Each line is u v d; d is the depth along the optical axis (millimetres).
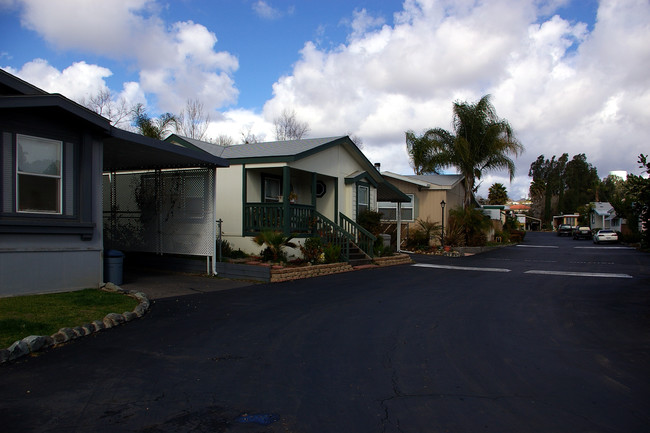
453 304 9570
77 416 3998
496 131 28656
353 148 18547
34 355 5645
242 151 16594
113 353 5801
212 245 12430
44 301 7785
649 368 5516
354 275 14039
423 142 30266
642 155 24375
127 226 14242
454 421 4016
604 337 6988
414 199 28188
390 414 4145
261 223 14703
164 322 7465
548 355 6023
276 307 8836
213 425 3873
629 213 38312
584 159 88312
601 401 4480
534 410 4258
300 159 15133
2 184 7957
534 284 12984
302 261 14289
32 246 8375
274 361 5625
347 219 17391
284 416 4074
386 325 7586
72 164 8984
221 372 5191
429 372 5305
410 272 15414
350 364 5559
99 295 8531
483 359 5828
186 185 12938
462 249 24547
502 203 66875
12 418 3932
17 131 8141
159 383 4820
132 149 10578
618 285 12906
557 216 84438
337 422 3969
